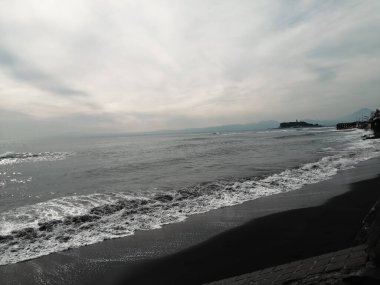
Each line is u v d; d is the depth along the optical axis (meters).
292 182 14.66
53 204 12.62
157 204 11.48
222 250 6.88
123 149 55.41
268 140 61.84
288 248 6.59
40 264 6.67
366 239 4.91
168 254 6.90
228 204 11.24
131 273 6.09
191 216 9.92
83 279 5.96
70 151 56.50
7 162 37.56
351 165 19.09
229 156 31.05
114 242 7.84
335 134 73.44
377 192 10.95
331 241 6.71
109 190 15.40
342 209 9.15
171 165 25.53
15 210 11.78
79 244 7.78
